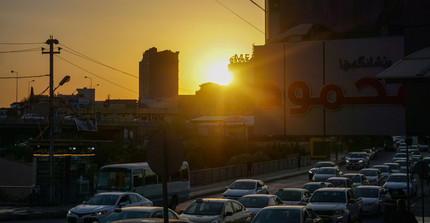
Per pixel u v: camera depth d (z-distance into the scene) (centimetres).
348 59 1767
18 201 3142
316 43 1800
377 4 1848
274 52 1847
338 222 2075
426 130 1440
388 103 1719
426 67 1229
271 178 5478
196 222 1783
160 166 881
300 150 8588
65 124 7894
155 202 2867
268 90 1845
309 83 1805
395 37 1723
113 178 2703
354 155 6719
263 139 9969
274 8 2011
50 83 3200
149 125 12788
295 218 1541
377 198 2645
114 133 12450
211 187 4528
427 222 2223
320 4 1922
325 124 1786
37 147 3142
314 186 2855
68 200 3161
